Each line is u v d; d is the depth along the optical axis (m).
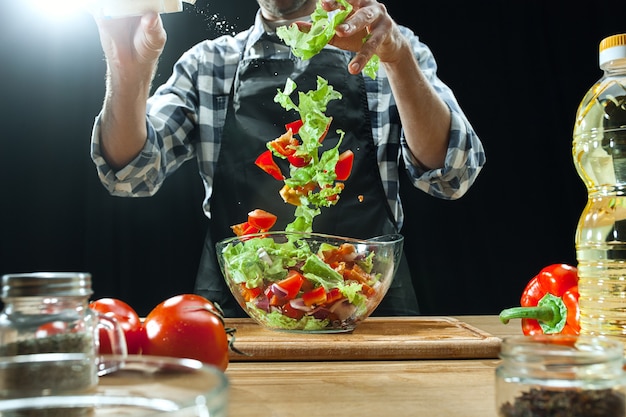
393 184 1.91
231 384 0.87
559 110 3.19
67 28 2.97
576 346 0.66
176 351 0.84
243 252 1.19
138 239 3.12
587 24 3.15
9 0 2.91
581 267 1.08
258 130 1.81
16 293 0.63
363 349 1.05
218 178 1.83
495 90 3.18
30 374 0.54
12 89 3.00
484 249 3.26
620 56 1.00
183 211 3.13
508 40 3.16
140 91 1.59
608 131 1.06
